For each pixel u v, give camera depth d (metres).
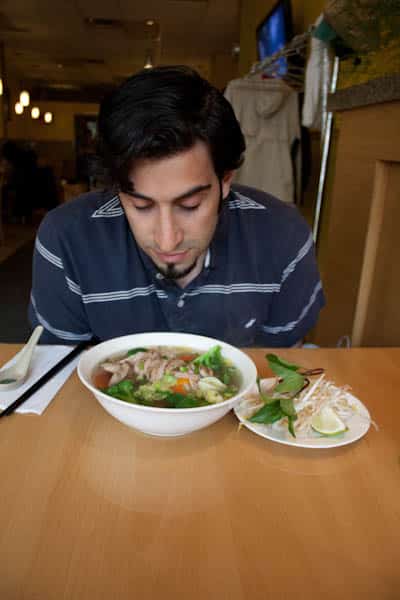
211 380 0.81
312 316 1.34
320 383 0.91
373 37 1.90
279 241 1.24
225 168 0.87
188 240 0.86
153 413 0.70
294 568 0.55
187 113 0.75
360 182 2.00
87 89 13.43
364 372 1.03
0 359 1.02
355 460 0.76
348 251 2.13
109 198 1.19
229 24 6.70
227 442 0.78
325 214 2.81
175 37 7.49
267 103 3.19
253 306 1.25
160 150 0.74
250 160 3.28
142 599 0.51
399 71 1.74
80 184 9.36
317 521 0.63
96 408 0.86
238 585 0.53
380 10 1.73
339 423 0.81
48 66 10.34
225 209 1.19
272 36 3.66
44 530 0.59
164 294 1.19
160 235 0.83
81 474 0.69
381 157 1.80
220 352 0.92
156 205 0.81
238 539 0.59
